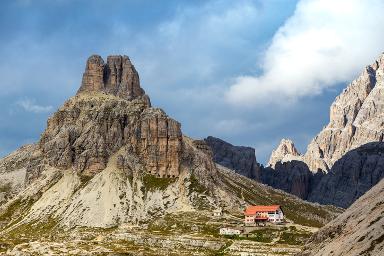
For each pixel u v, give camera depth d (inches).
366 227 4901.6
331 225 5615.2
